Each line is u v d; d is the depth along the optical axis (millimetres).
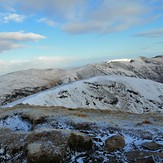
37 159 11516
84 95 144750
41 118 18547
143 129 15781
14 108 25578
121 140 13172
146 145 12773
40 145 12281
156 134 14867
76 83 155375
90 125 16062
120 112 26375
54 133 13148
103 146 13195
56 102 126562
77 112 21766
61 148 12203
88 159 12133
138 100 151625
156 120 21234
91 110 25984
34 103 115188
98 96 148125
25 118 19625
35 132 13594
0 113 22891
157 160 11172
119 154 12336
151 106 148250
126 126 16656
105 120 18359
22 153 12602
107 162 11773
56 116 18484
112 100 146875
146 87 169500
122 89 159500
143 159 11234
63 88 144125
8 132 15602
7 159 13070
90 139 13039
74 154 12391
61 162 11773
